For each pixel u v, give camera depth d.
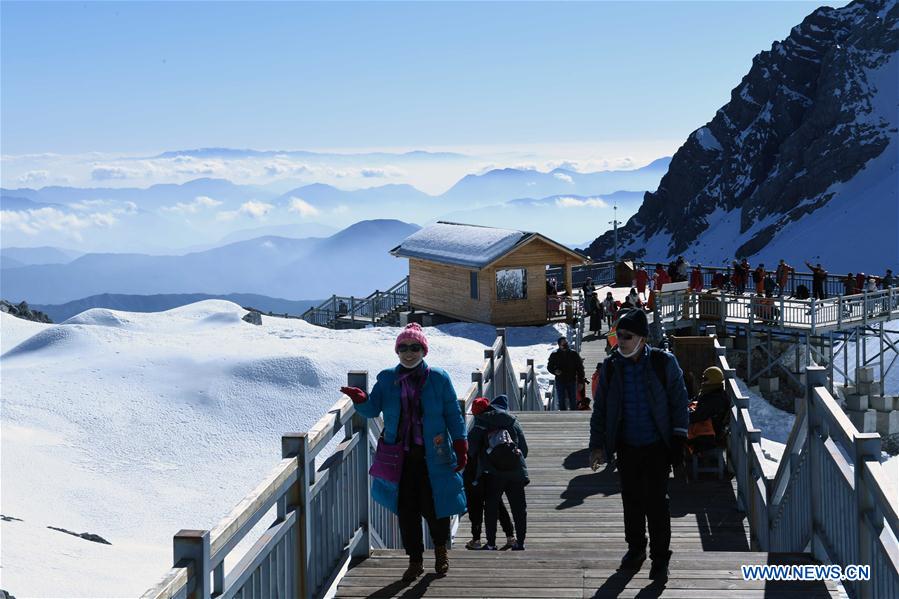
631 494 6.74
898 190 152.00
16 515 17.34
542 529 9.81
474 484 8.58
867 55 175.12
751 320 38.41
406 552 7.14
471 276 42.12
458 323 41.75
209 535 4.27
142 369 30.06
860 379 38.72
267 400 27.62
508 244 40.59
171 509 20.64
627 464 6.72
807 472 6.91
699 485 11.67
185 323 41.09
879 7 181.38
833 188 164.25
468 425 10.45
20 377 29.58
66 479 21.17
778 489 8.36
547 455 13.47
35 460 21.97
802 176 168.00
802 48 186.25
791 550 7.61
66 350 33.47
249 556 4.95
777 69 187.88
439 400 6.48
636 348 6.66
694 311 39.94
